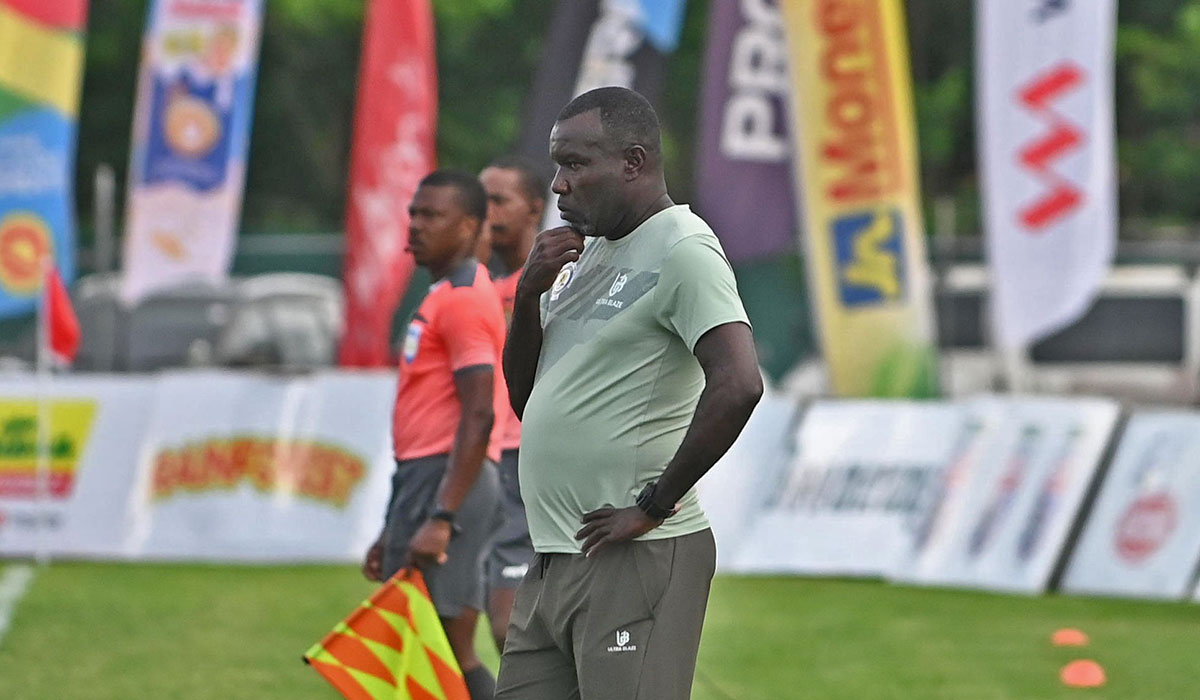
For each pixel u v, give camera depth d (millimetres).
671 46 44938
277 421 41156
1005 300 42312
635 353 14039
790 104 44531
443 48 85750
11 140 46031
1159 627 31828
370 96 46594
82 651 28734
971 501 37719
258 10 47750
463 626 19672
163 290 59000
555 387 14398
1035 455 37219
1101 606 34375
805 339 66688
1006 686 26391
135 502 41281
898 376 44125
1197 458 35312
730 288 13680
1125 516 35875
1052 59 41469
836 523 38875
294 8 80188
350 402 41031
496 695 15094
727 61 46312
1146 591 35125
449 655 18141
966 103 87000
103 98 85188
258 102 83938
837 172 44125
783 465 39875
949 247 59531
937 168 86438
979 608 34125
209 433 41250
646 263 13992
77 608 33406
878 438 39250
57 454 41594
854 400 39969
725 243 46875
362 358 47375
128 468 41469
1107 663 28281
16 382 41875
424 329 19562
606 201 14164
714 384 13398
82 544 41094
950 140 85625
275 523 40625
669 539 14164
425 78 46719
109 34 84500
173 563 40344
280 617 32500
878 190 43906
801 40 44156
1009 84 41812
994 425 38031
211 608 33531
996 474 37594
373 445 40688
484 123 86250
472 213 19672
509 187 22438
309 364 60438
